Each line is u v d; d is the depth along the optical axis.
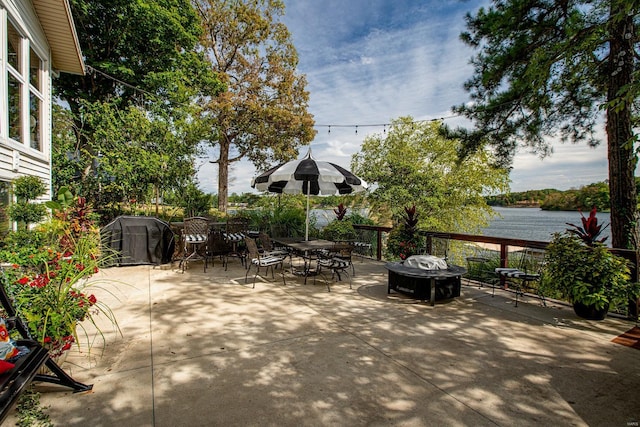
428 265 4.57
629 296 3.70
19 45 5.11
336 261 5.60
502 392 2.37
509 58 5.22
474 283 5.66
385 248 8.08
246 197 15.84
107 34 10.88
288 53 16.19
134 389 2.35
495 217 13.62
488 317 3.95
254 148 16.41
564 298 4.15
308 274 5.52
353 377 2.56
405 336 3.36
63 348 2.60
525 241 4.84
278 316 3.91
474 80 5.93
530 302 4.58
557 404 2.23
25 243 4.07
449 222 13.36
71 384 2.29
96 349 2.99
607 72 5.03
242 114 14.91
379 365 2.75
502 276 5.26
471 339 3.30
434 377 2.57
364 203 14.22
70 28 5.95
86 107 10.35
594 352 3.03
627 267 3.92
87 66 10.16
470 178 13.15
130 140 9.23
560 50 4.50
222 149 15.81
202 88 13.39
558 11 4.93
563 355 2.96
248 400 2.24
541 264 4.45
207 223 6.83
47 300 2.56
